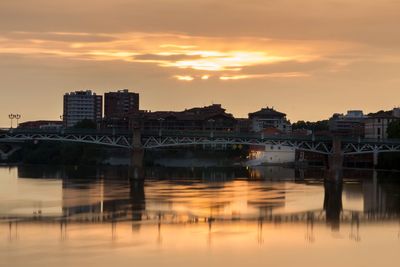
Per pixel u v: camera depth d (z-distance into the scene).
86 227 105.50
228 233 102.38
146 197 149.00
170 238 97.00
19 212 121.94
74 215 118.81
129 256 84.88
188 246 91.56
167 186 180.38
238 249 90.38
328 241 97.31
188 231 103.31
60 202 137.62
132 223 110.25
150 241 94.50
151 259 83.56
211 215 121.19
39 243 92.12
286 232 104.38
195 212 124.75
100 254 85.75
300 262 83.75
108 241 93.94
